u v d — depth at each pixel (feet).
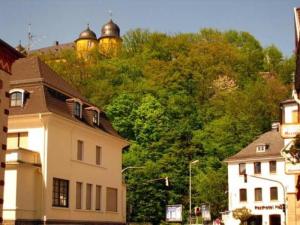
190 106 295.89
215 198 247.09
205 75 323.57
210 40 376.48
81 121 131.03
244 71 336.49
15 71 127.85
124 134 264.31
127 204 216.13
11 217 107.34
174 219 195.72
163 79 307.99
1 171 57.88
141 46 363.35
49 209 114.73
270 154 227.81
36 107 118.52
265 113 290.56
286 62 343.87
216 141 273.54
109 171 144.56
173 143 263.49
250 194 231.30
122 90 286.66
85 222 129.29
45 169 115.03
